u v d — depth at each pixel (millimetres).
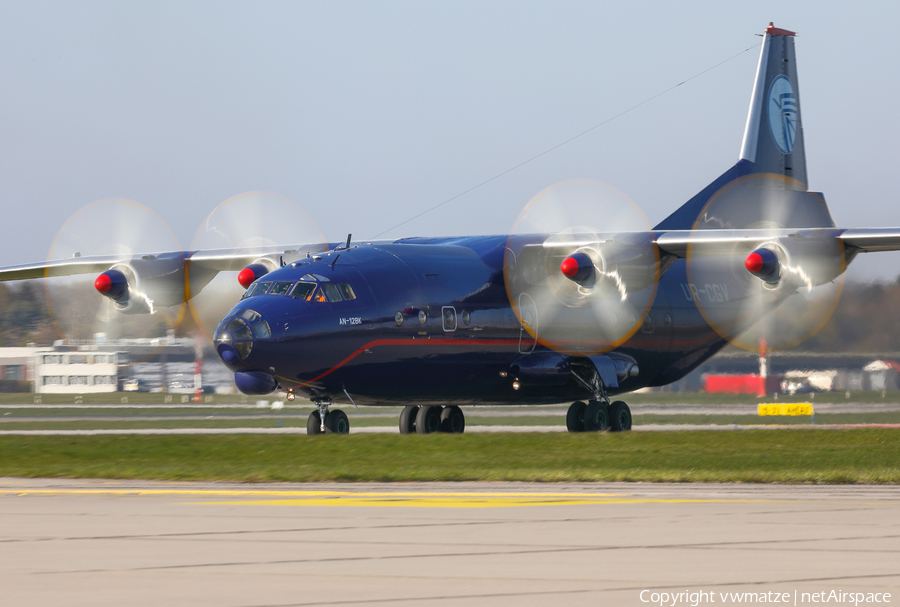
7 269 106000
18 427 107062
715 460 65250
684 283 105188
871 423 108062
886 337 140000
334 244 102438
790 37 118500
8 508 43594
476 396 95000
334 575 28828
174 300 104500
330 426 89500
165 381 190875
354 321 84125
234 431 99812
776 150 115312
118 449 73062
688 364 108312
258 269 99438
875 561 30500
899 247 89688
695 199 106125
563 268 88875
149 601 25750
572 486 52625
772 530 36406
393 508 43281
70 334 127062
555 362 95812
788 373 145125
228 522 39000
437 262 91375
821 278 88938
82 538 35188
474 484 53625
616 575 28766
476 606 25234
